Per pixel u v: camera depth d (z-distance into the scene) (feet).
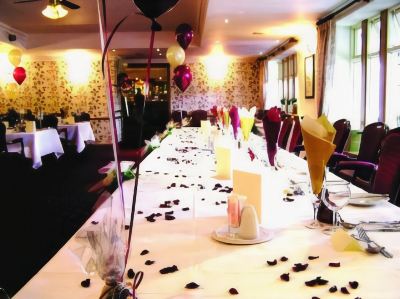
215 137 14.05
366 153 13.76
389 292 3.59
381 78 22.06
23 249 10.71
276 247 4.77
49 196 18.62
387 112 22.04
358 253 4.53
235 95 47.42
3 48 35.68
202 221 5.88
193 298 3.54
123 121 44.75
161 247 4.85
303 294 3.59
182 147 15.53
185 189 8.04
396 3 20.52
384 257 4.39
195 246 4.87
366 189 11.72
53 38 37.58
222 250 4.72
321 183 5.49
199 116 35.81
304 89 33.22
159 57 44.78
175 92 47.26
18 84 35.01
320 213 5.65
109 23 32.04
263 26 27.84
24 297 3.66
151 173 9.84
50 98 42.80
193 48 38.55
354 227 5.40
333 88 26.53
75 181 22.63
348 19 24.04
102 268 3.18
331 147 5.30
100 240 3.19
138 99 37.91
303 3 22.02
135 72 47.32
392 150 9.18
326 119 5.62
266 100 44.29
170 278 3.97
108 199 3.66
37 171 26.37
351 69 26.55
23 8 26.61
